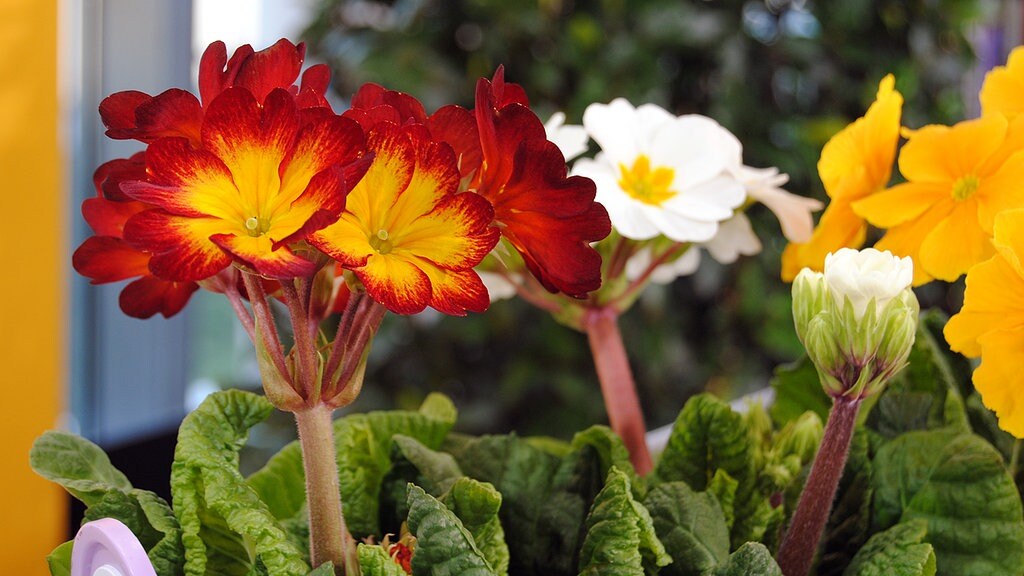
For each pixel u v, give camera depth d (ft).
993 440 1.34
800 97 4.69
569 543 1.19
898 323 1.04
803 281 1.07
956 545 1.16
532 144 1.00
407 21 4.57
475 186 1.04
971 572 1.15
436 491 1.18
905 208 1.24
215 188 0.94
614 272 1.32
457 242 0.97
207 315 5.38
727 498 1.18
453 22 4.52
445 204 0.97
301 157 0.94
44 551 4.18
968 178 1.21
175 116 0.98
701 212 1.26
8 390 4.05
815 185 4.50
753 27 4.65
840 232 1.29
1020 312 1.12
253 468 4.70
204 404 1.09
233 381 5.37
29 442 4.15
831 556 1.22
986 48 6.15
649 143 1.30
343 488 1.19
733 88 4.34
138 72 4.84
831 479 1.09
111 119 1.00
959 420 1.28
